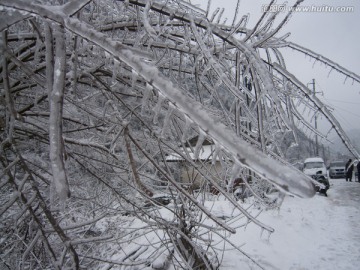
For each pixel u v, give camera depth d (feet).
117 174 10.75
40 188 12.89
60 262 7.60
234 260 19.79
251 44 6.34
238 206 7.47
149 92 4.11
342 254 23.88
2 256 9.23
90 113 9.64
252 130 9.11
